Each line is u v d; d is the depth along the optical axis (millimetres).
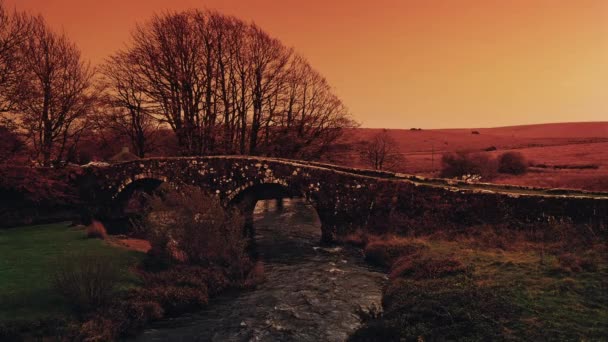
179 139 38719
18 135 29547
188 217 19156
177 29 38125
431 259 17688
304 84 42688
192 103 38438
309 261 21422
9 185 29469
